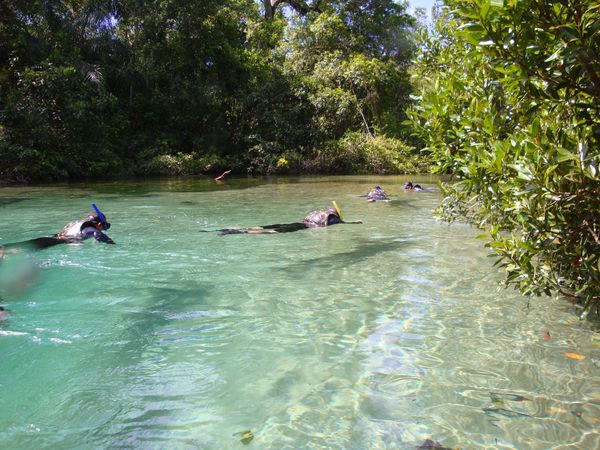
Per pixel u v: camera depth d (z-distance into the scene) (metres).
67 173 19.41
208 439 2.36
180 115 25.86
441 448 2.29
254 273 5.43
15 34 19.62
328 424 2.49
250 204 11.91
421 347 3.45
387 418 2.55
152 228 8.33
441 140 4.18
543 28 2.57
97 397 2.75
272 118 26.39
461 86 3.92
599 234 3.01
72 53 20.27
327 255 6.36
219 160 24.81
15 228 8.18
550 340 3.57
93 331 3.72
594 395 2.77
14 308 4.23
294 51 31.62
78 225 7.25
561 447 2.29
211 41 24.73
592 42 2.47
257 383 2.92
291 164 26.05
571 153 2.61
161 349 3.40
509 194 3.27
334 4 34.28
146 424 2.49
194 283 5.02
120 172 22.20
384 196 13.06
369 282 5.09
